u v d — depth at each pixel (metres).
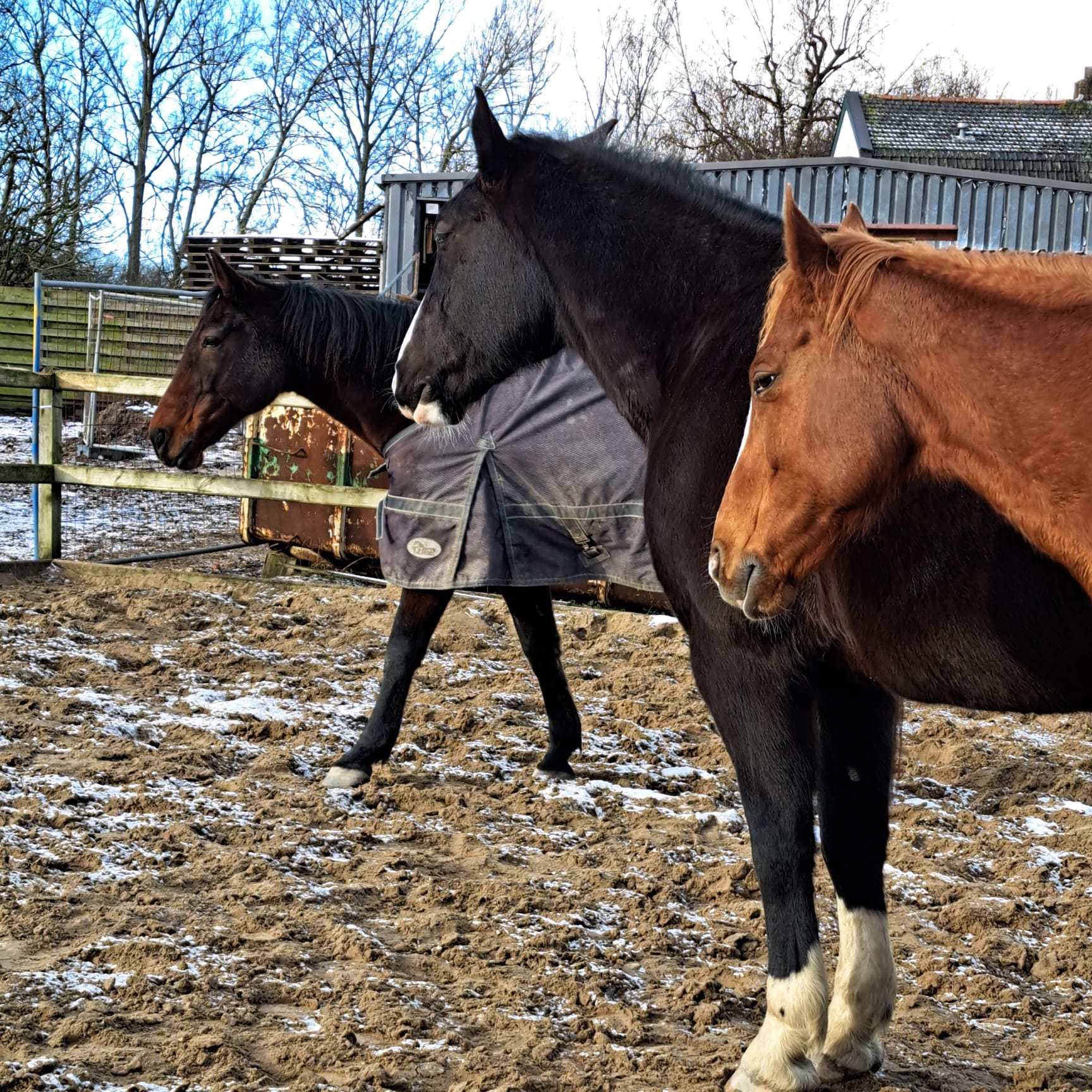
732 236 2.95
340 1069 2.49
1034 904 3.69
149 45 30.86
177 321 15.73
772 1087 2.48
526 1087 2.46
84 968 2.84
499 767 4.68
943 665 2.27
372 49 33.12
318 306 4.88
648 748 5.06
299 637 6.54
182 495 13.08
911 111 28.19
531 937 3.22
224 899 3.29
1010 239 14.39
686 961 3.22
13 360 18.00
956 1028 2.94
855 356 2.08
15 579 7.74
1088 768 5.13
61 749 4.45
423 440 4.41
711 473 2.69
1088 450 1.89
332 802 4.16
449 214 3.48
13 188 18.48
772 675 2.58
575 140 3.37
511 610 4.59
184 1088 2.36
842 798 2.74
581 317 3.19
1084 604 2.05
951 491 2.19
